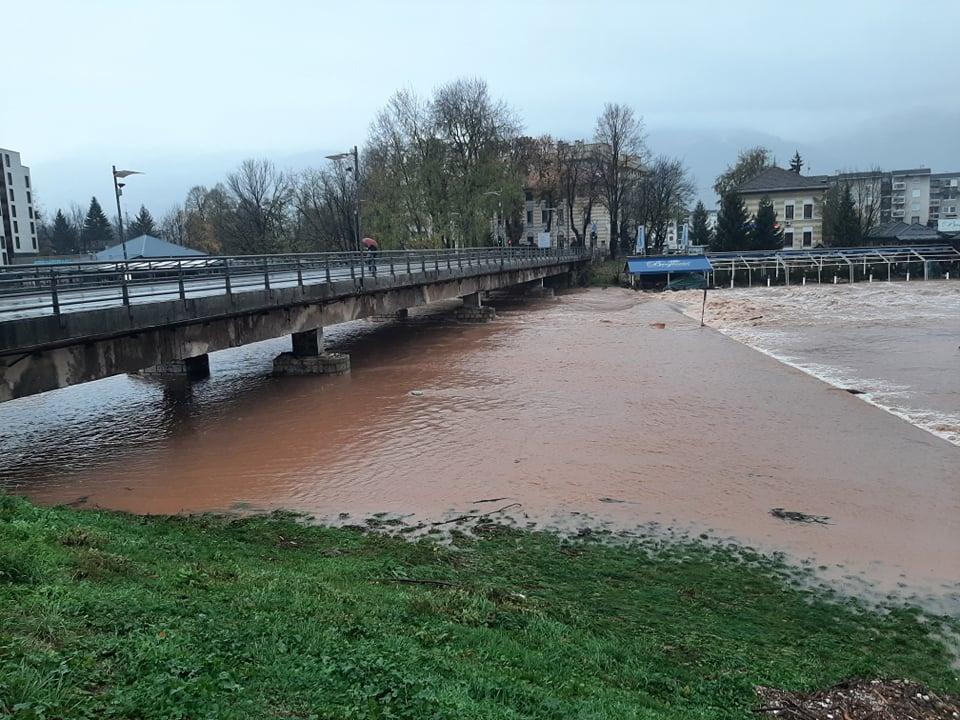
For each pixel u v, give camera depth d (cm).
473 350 3706
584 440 1952
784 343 3803
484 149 7500
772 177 10344
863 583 1145
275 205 9106
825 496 1526
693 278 7950
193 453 1923
